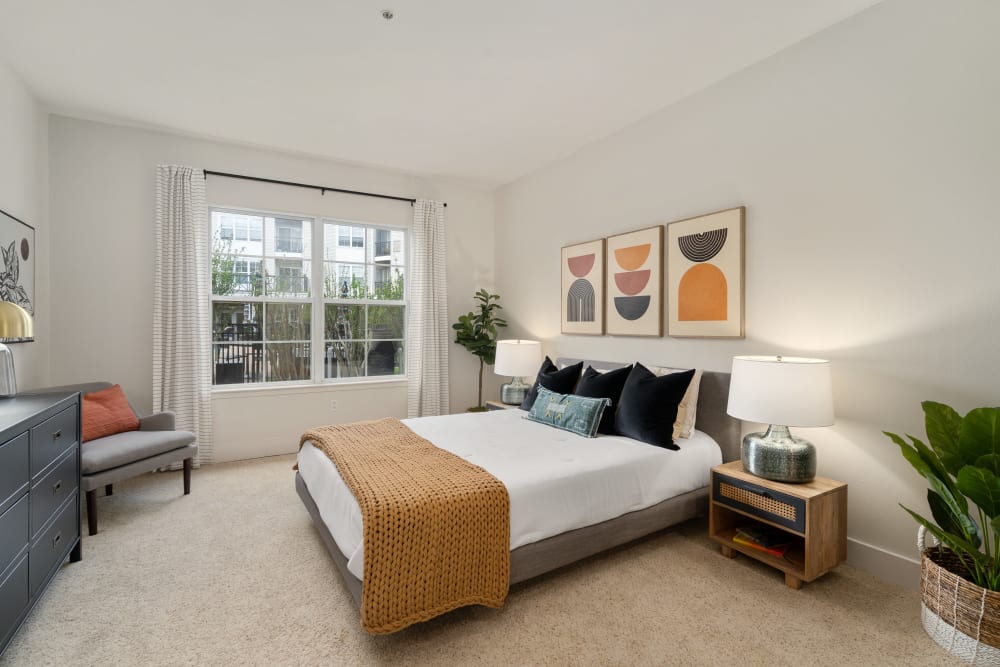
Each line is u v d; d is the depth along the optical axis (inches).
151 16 91.7
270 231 168.2
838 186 94.3
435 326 192.2
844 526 88.2
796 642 69.9
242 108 131.4
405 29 95.8
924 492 83.7
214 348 159.6
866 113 90.1
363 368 186.5
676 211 127.6
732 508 93.7
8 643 63.7
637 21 93.2
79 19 92.7
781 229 103.8
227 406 158.9
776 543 91.0
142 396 146.8
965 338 78.7
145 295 146.7
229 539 101.9
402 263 193.9
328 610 77.2
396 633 71.3
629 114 135.0
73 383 137.6
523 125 142.1
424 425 122.4
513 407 163.6
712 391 114.6
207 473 145.8
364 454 93.3
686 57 106.0
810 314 98.8
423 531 68.8
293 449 169.5
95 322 140.5
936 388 81.9
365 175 181.8
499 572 74.5
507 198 201.2
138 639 69.6
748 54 105.0
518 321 195.0
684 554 96.9
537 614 76.3
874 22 88.7
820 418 84.2
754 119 108.8
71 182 136.9
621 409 113.0
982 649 63.6
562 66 109.4
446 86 119.0
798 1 87.4
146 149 146.3
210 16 91.7
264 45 101.6
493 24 94.0
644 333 135.6
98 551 96.3
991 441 65.0
